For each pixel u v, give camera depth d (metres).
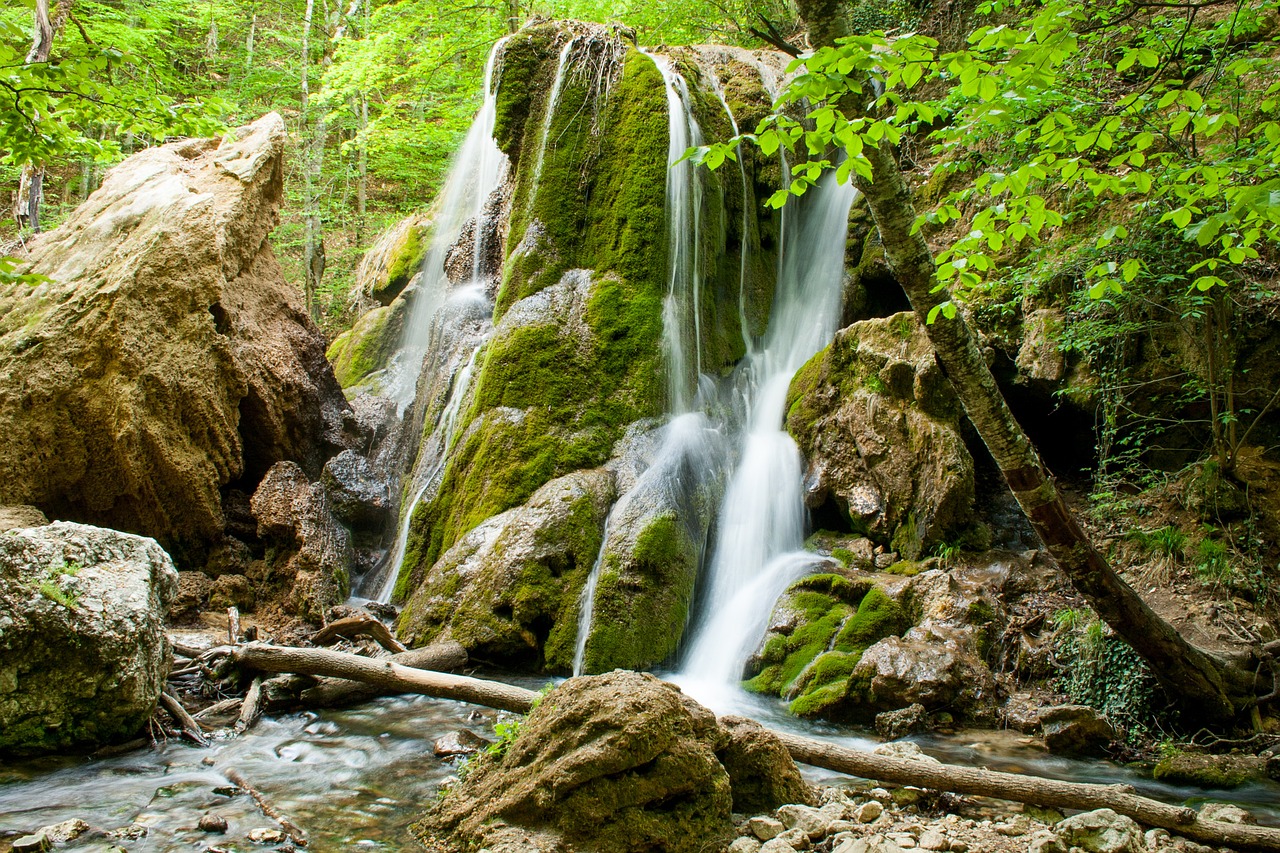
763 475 8.23
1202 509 6.52
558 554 7.17
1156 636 5.05
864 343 8.23
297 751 4.99
